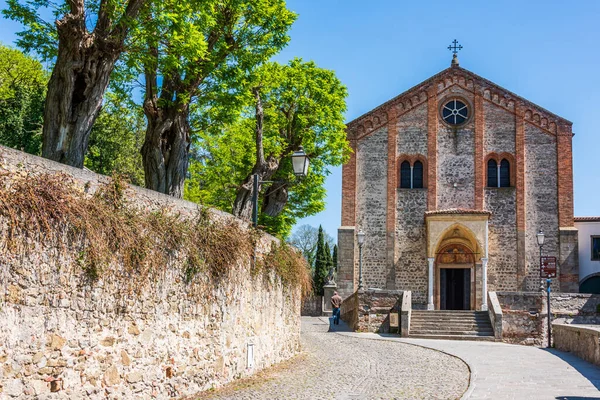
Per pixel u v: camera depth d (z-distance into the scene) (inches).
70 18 560.7
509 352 946.1
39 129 1269.7
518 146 1565.0
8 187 344.8
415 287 1540.4
